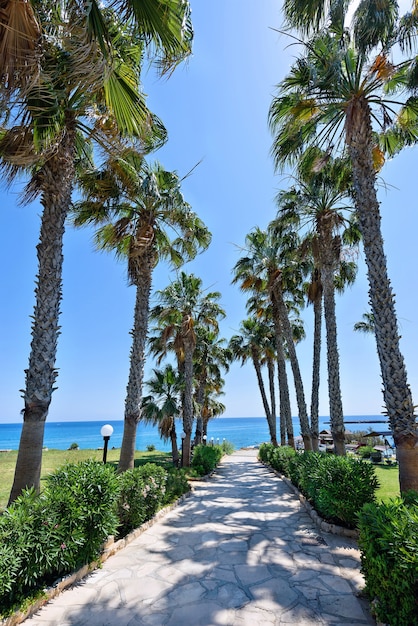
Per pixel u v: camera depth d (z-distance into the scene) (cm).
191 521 626
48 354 462
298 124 685
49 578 356
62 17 380
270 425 2084
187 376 1363
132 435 777
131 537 512
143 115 518
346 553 454
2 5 349
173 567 411
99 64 371
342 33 554
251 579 376
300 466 827
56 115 442
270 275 1398
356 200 609
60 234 495
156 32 390
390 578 272
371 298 568
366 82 607
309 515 662
